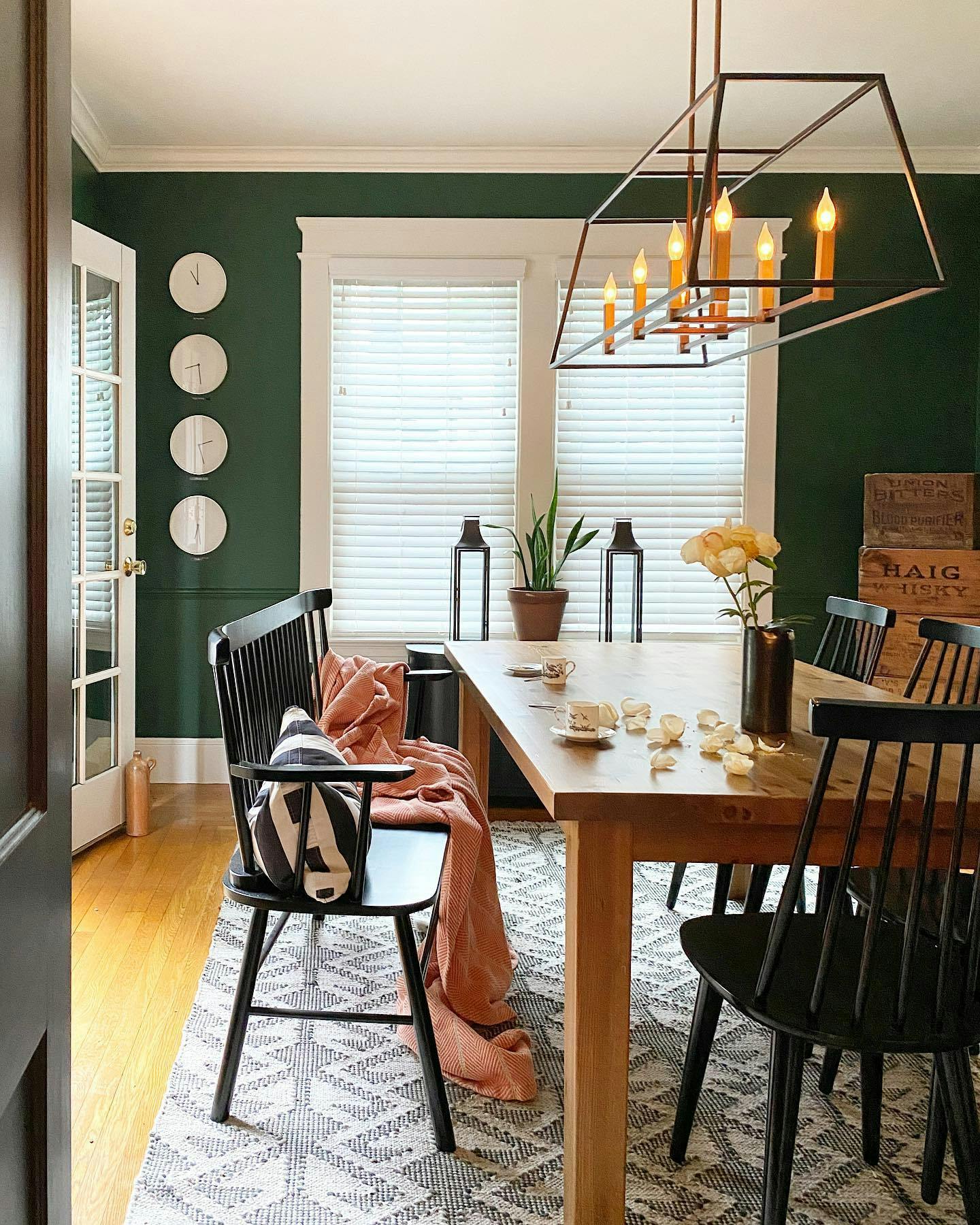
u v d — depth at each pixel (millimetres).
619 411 4656
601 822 1661
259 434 4625
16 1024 766
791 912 1537
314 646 3021
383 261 4551
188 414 4613
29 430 818
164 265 4562
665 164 4551
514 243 4578
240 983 2039
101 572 3885
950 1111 1578
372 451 4664
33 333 820
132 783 3986
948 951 1493
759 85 3764
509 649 3389
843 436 4645
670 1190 1865
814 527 4668
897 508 4324
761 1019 1552
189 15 3277
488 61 3623
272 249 4574
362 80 3789
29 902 800
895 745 2035
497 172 4555
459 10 3242
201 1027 2449
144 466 4621
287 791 1941
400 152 4484
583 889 1675
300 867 1943
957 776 1778
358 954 2877
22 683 808
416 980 1981
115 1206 1802
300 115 4121
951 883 1487
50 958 870
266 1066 2275
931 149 4457
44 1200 867
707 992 1903
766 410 4605
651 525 4680
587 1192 1694
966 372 4629
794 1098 1560
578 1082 1684
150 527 4637
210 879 3508
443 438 4664
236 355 4605
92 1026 2471
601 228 4559
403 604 4707
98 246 3764
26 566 814
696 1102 1928
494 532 4691
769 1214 1554
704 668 2994
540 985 2715
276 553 4664
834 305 4602
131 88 3861
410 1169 1913
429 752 2883
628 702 2254
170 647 4684
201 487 4633
